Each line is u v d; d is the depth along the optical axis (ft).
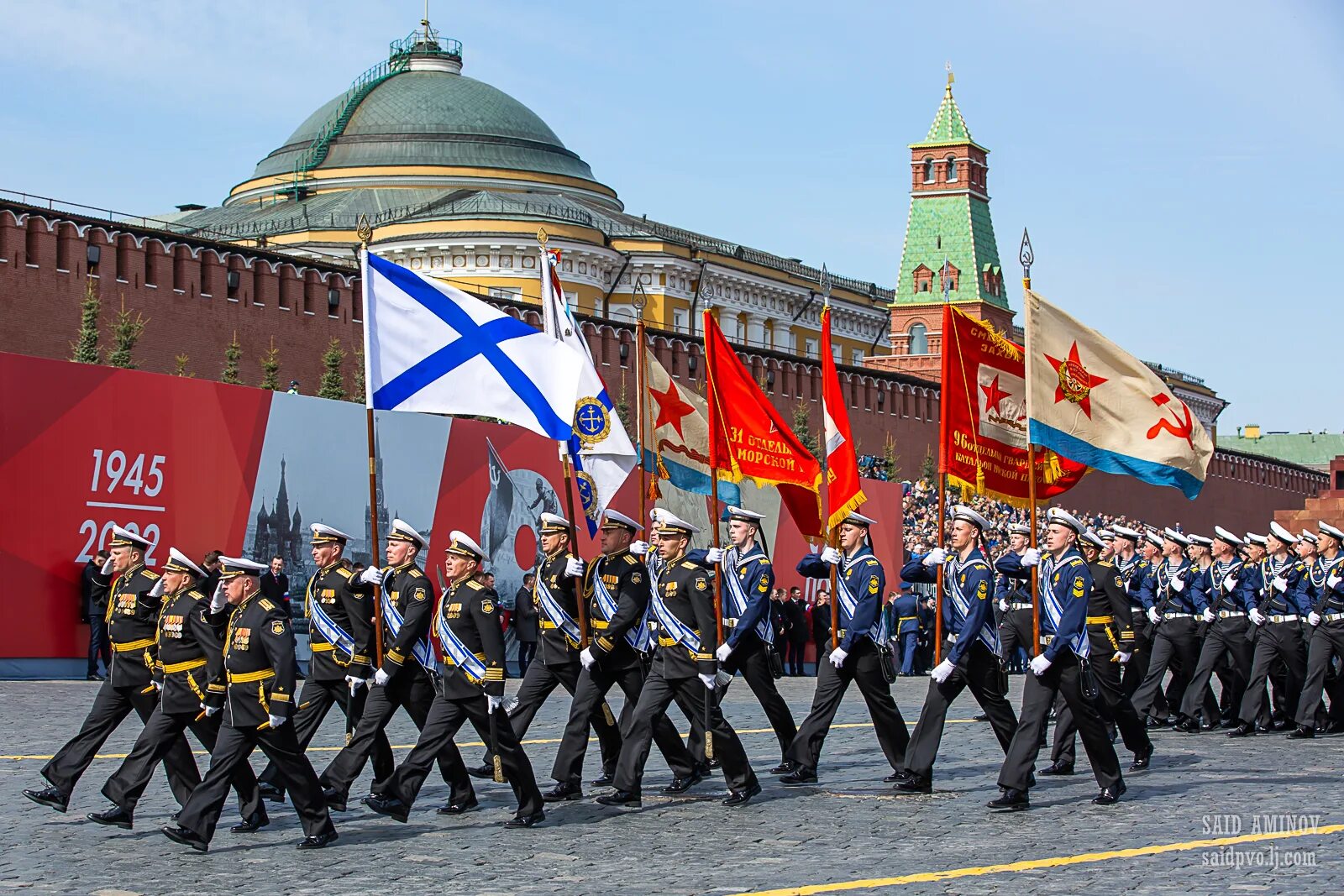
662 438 144.15
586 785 101.30
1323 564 137.69
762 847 79.61
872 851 78.54
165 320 265.95
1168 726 147.84
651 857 77.30
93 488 168.76
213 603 81.20
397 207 501.15
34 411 163.73
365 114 540.93
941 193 592.19
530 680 98.89
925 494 352.49
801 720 147.23
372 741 89.76
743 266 527.40
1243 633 140.26
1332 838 81.76
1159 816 89.25
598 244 475.31
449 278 456.45
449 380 96.07
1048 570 93.45
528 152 543.39
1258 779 106.11
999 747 124.36
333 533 95.50
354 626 93.09
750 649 101.19
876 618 100.32
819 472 122.11
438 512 204.23
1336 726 142.00
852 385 432.25
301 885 70.90
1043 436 100.32
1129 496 519.60
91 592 166.91
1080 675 92.58
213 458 180.04
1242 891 68.23
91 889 69.67
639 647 95.71
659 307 487.61
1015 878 71.10
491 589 86.94
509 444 213.87
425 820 88.28
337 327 297.53
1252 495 629.10
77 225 252.21
